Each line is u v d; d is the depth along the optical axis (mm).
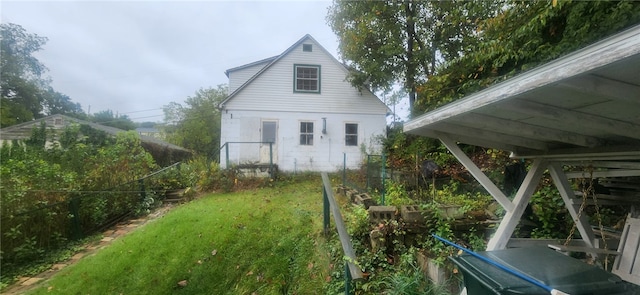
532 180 2738
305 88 12219
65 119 16500
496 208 3920
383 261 3326
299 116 12086
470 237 3297
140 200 7574
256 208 6152
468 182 5855
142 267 4223
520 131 2141
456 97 6949
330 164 12023
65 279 4238
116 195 6887
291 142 11961
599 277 1531
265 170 9922
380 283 2943
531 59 5004
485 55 5652
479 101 1732
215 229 5062
